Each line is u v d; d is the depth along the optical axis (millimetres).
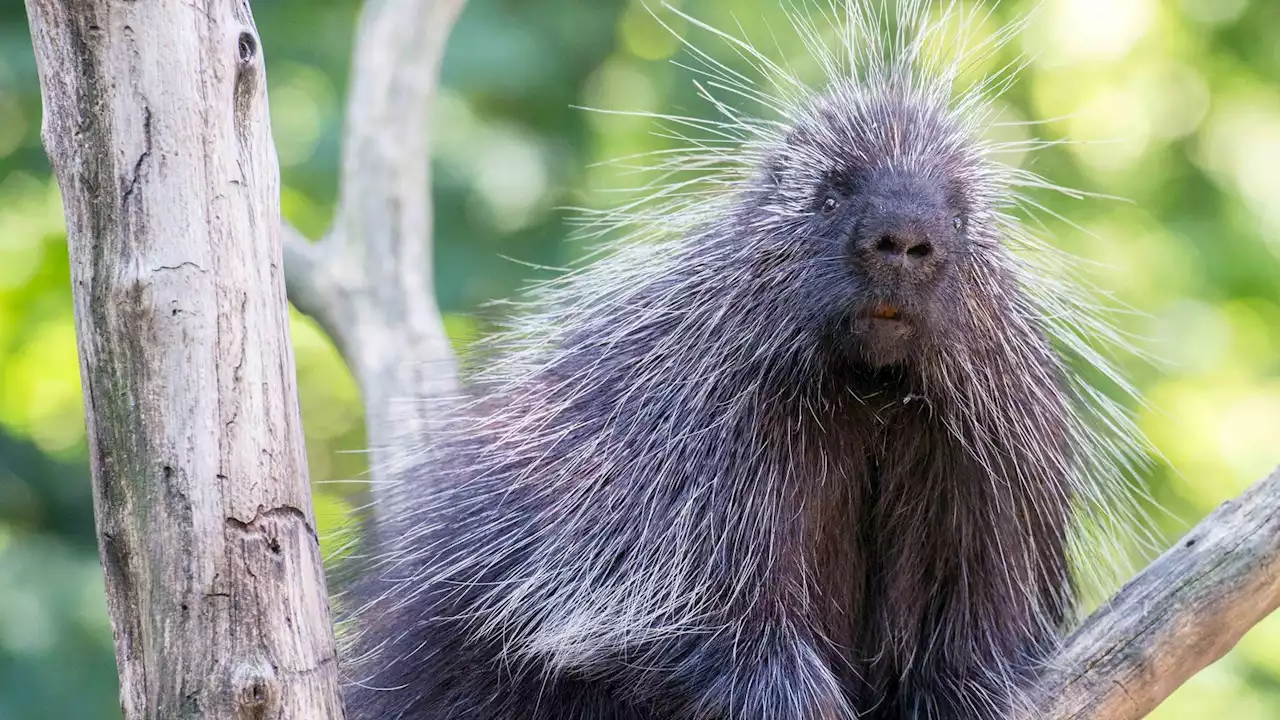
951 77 5746
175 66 3795
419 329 7352
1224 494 11438
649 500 5094
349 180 7551
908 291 4637
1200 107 12586
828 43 10562
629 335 5406
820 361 4961
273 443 3889
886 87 5551
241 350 3846
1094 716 4879
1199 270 11570
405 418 6363
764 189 5352
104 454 3814
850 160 5000
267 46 11641
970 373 4996
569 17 11805
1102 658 4906
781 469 5020
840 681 5375
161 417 3781
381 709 5395
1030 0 11852
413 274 7488
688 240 5547
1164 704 11070
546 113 12227
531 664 5180
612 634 4906
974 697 5250
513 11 11859
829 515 5172
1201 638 4809
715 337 5137
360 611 5668
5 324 12797
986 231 5203
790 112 5801
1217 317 11820
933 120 5340
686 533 5020
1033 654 5277
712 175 6098
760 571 4980
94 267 3795
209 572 3768
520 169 11688
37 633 9484
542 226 11586
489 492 5426
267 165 3980
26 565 9922
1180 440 11391
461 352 6391
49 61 3801
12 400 13133
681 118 5969
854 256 4691
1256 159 12469
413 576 5457
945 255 4672
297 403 4020
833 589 5277
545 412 5438
